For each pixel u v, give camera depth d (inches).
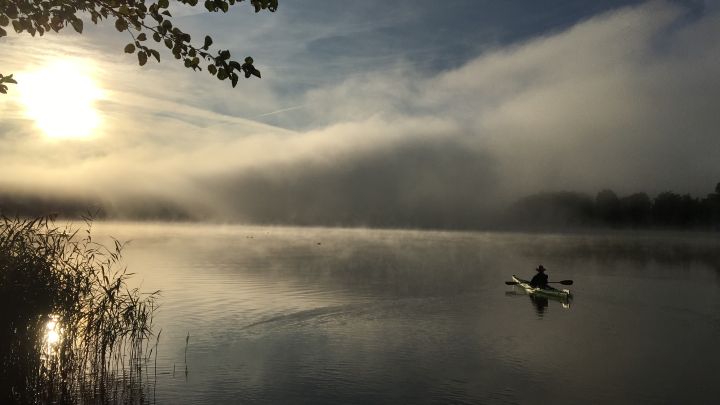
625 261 2075.5
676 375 566.9
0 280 522.9
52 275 556.7
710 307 971.3
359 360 620.1
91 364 578.6
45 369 526.6
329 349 666.2
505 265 1838.1
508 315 887.7
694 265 1886.1
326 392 513.3
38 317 529.3
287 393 507.8
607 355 643.5
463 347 679.7
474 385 537.0
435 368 590.2
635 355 644.1
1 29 321.7
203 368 583.5
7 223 547.8
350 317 863.7
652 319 856.3
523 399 499.2
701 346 681.6
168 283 1254.3
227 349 661.9
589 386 532.7
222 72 319.9
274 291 1136.8
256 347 671.8
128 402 483.2
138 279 1320.1
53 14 324.2
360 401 492.1
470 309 941.8
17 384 514.3
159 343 685.3
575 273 1592.0
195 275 1427.2
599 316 883.4
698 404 487.2
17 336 519.2
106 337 582.2
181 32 314.0
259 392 510.3
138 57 318.7
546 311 923.4
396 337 728.3
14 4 316.8
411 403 485.7
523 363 610.2
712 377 559.2
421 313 900.6
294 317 858.8
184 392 510.0
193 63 321.4
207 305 960.3
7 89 360.8
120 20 315.3
